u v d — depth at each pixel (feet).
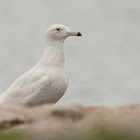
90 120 45.39
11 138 40.40
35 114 47.42
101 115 46.16
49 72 61.41
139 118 44.16
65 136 39.17
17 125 46.52
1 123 46.47
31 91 60.95
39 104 61.87
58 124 43.86
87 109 49.98
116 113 46.52
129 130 39.42
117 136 38.14
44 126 42.91
